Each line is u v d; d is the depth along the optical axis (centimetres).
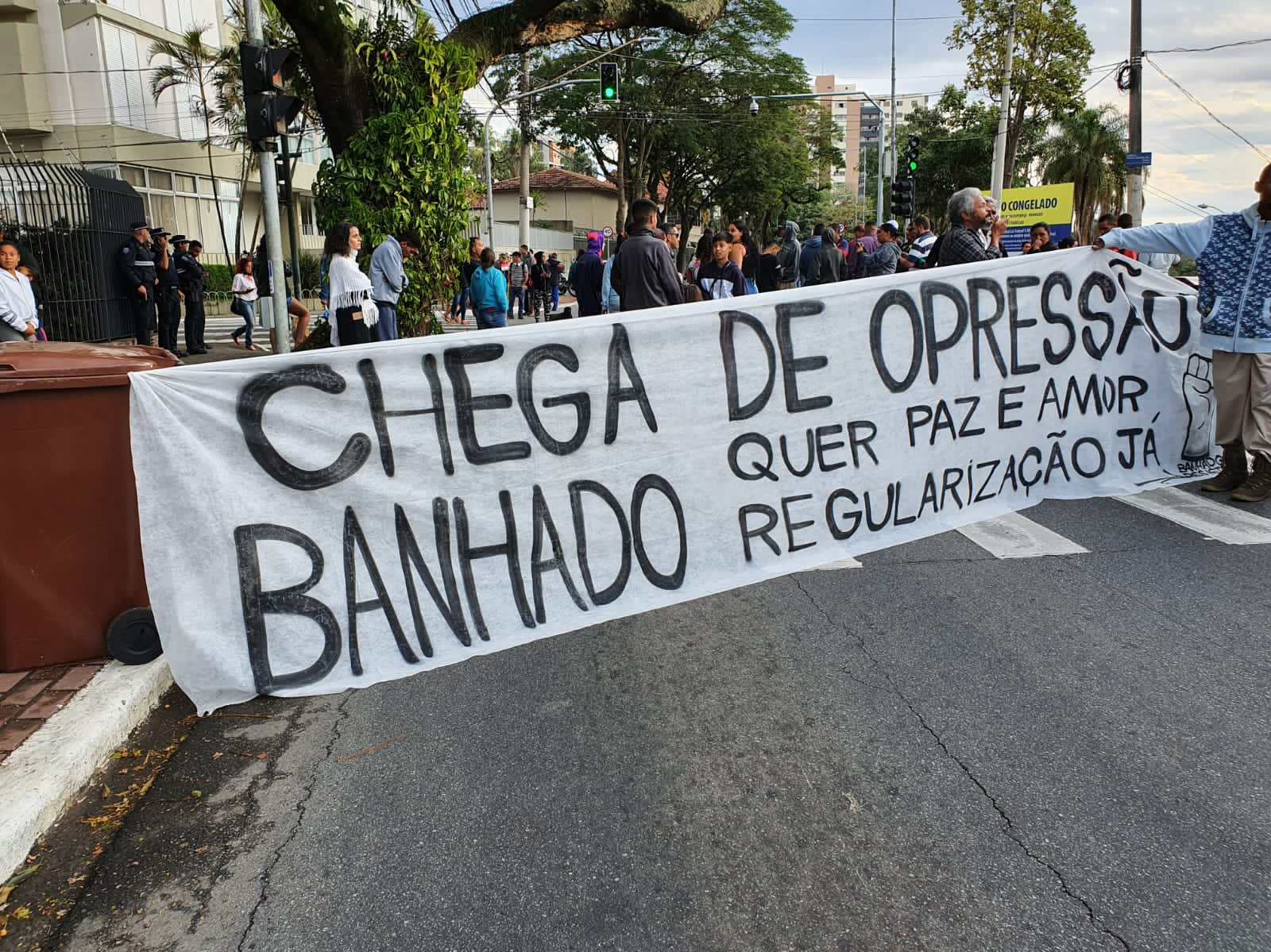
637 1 1378
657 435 426
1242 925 239
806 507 468
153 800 309
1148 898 250
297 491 363
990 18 3206
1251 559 512
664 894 258
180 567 350
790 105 4322
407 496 379
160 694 373
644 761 327
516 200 6000
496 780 318
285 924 250
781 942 239
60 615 366
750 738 342
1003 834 280
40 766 303
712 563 445
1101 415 577
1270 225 556
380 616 376
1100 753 324
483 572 394
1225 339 580
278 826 294
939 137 5338
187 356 1451
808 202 6712
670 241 1177
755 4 3934
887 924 244
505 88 3091
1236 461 621
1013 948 234
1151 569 501
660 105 4034
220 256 2939
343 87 1127
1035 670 389
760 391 449
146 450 342
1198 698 361
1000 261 518
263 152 978
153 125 2633
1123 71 2452
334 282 817
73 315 1341
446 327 2023
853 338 473
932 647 414
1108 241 559
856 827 286
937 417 504
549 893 260
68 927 251
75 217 1363
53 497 357
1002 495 541
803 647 419
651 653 419
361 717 364
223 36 2980
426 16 1171
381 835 288
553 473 405
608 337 412
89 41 2420
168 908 258
